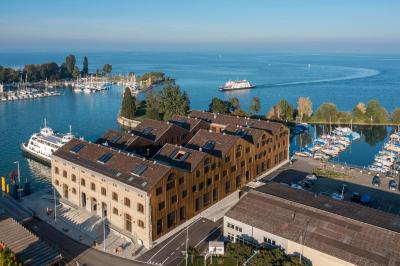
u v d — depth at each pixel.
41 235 89.75
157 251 83.19
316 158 151.38
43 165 151.62
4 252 63.25
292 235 75.94
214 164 101.44
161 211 85.94
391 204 107.19
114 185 90.06
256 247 80.62
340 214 79.06
